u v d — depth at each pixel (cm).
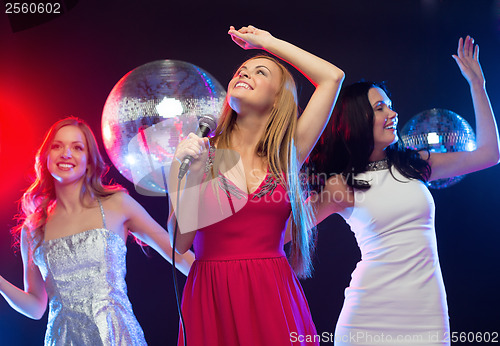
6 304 612
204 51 646
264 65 339
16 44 633
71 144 412
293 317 317
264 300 314
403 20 655
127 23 645
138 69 331
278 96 341
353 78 652
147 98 323
